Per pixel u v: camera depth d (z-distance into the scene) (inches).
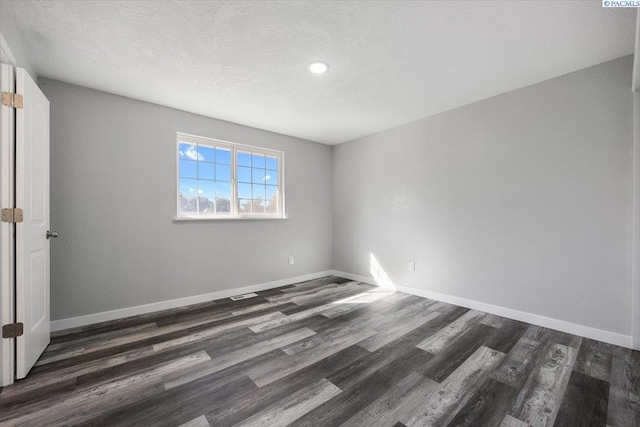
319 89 108.9
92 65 90.7
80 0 63.1
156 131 121.2
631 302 86.4
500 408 60.0
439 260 134.7
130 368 75.9
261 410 59.4
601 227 91.6
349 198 180.7
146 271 118.3
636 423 55.4
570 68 94.4
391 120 143.6
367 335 96.4
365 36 77.4
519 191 108.9
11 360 68.4
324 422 55.9
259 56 86.5
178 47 81.7
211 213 140.9
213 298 136.7
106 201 109.6
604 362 77.9
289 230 168.9
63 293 101.1
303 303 131.4
